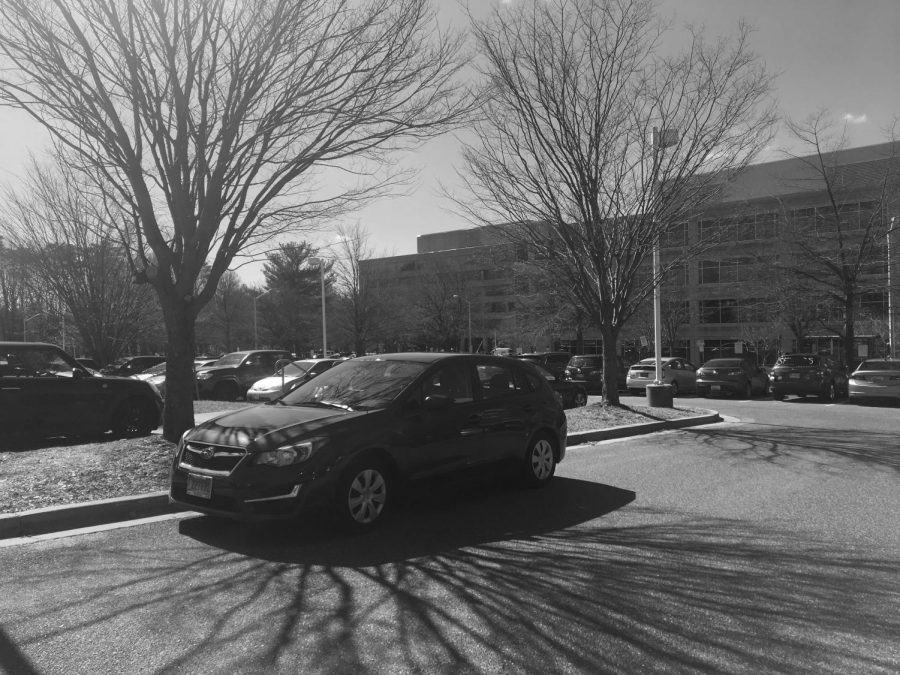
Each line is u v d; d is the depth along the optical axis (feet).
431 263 226.38
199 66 26.14
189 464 18.85
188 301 29.30
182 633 12.32
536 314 141.49
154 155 27.78
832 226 90.68
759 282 108.58
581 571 15.70
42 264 65.36
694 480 26.68
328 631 12.39
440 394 21.70
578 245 47.52
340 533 18.67
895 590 14.52
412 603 13.74
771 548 17.48
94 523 20.21
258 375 68.64
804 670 11.01
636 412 47.24
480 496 23.90
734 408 61.77
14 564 16.33
